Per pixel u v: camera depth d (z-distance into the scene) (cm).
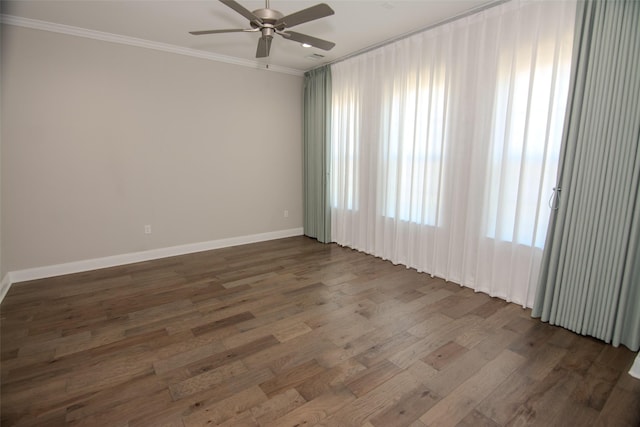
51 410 175
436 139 354
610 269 230
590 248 239
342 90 459
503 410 177
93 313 282
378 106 412
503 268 311
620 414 174
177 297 314
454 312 286
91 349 231
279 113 512
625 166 218
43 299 308
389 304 301
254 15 224
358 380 200
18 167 337
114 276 365
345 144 470
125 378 201
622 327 231
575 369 210
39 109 341
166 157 421
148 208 416
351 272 382
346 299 311
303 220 564
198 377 202
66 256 370
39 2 289
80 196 372
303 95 527
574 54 235
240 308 293
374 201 437
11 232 339
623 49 214
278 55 441
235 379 200
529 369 210
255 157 497
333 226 510
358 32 360
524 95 282
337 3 290
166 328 259
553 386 195
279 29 239
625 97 215
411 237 389
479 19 302
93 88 366
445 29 329
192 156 440
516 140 290
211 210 466
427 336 248
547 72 266
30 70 332
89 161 373
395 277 367
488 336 248
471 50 313
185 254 449
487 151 307
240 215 495
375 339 244
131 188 402
